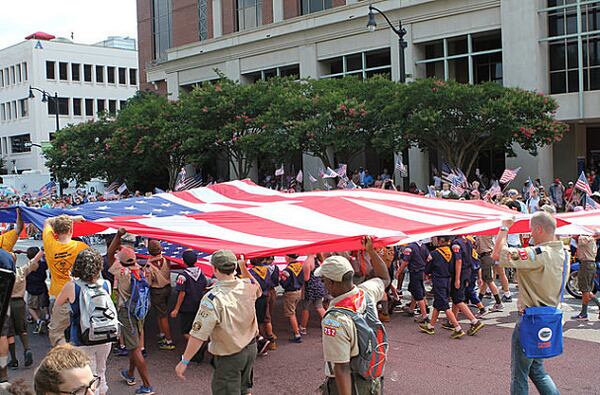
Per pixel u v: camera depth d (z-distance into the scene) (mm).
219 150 33531
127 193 38375
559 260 5680
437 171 32656
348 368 4562
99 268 6363
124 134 35500
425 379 8016
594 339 9625
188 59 44969
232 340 5746
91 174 39781
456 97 23531
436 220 10078
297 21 37406
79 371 2898
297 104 27688
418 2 31609
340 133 26906
